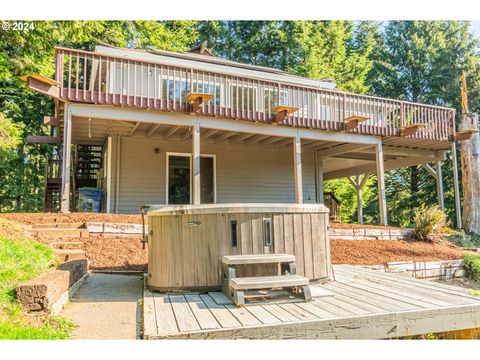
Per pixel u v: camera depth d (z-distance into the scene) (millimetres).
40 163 17688
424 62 25516
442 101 24859
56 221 7039
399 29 27266
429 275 7207
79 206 10281
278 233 4219
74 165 13812
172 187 11562
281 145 12695
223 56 25594
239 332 2771
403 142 12539
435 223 9445
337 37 24375
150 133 10617
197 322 2936
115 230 6953
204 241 4043
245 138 11750
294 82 13008
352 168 17391
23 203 16734
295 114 11242
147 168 11242
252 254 4070
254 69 13266
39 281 3332
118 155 10867
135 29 17344
